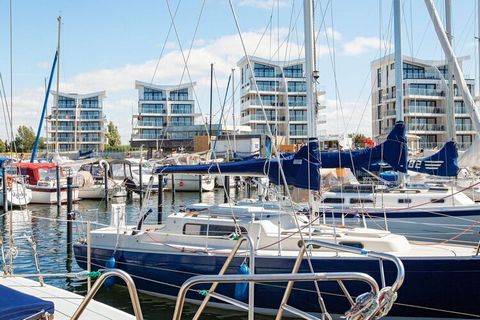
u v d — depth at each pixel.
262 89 59.16
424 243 9.59
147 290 10.17
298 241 9.18
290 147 23.33
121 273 3.47
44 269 13.40
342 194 14.77
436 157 13.86
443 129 53.28
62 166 31.59
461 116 49.00
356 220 13.32
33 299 3.81
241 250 9.30
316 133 9.48
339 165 10.66
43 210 26.89
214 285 4.63
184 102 77.00
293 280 3.32
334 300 8.50
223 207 10.84
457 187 15.61
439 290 8.15
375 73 56.69
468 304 8.09
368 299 3.27
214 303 9.38
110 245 10.76
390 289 3.31
